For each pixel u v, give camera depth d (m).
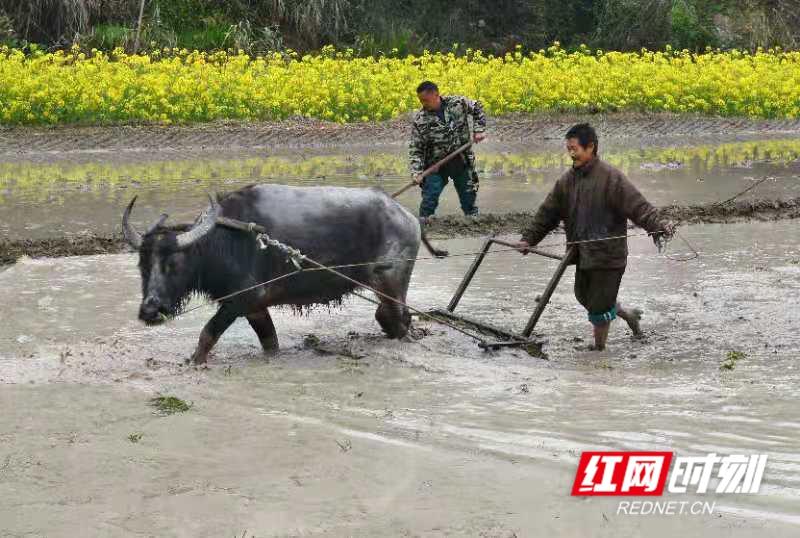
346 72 23.27
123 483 5.27
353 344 8.02
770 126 24.00
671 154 19.72
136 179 15.87
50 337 8.02
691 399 6.61
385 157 18.81
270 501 5.04
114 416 6.28
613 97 24.14
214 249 7.34
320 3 29.53
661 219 7.51
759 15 35.22
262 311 7.73
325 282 7.76
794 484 5.20
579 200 7.70
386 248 7.84
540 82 23.59
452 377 7.14
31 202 13.82
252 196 7.59
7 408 6.40
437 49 31.80
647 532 4.69
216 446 5.78
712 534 4.66
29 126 19.94
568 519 4.84
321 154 19.11
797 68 26.89
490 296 9.48
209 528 4.75
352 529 4.74
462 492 5.14
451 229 12.41
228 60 26.36
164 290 7.20
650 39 33.66
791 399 6.59
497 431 5.99
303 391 6.82
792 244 11.69
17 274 10.05
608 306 7.77
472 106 12.19
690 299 9.30
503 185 15.80
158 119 20.88
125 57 22.20
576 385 6.94
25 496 5.11
